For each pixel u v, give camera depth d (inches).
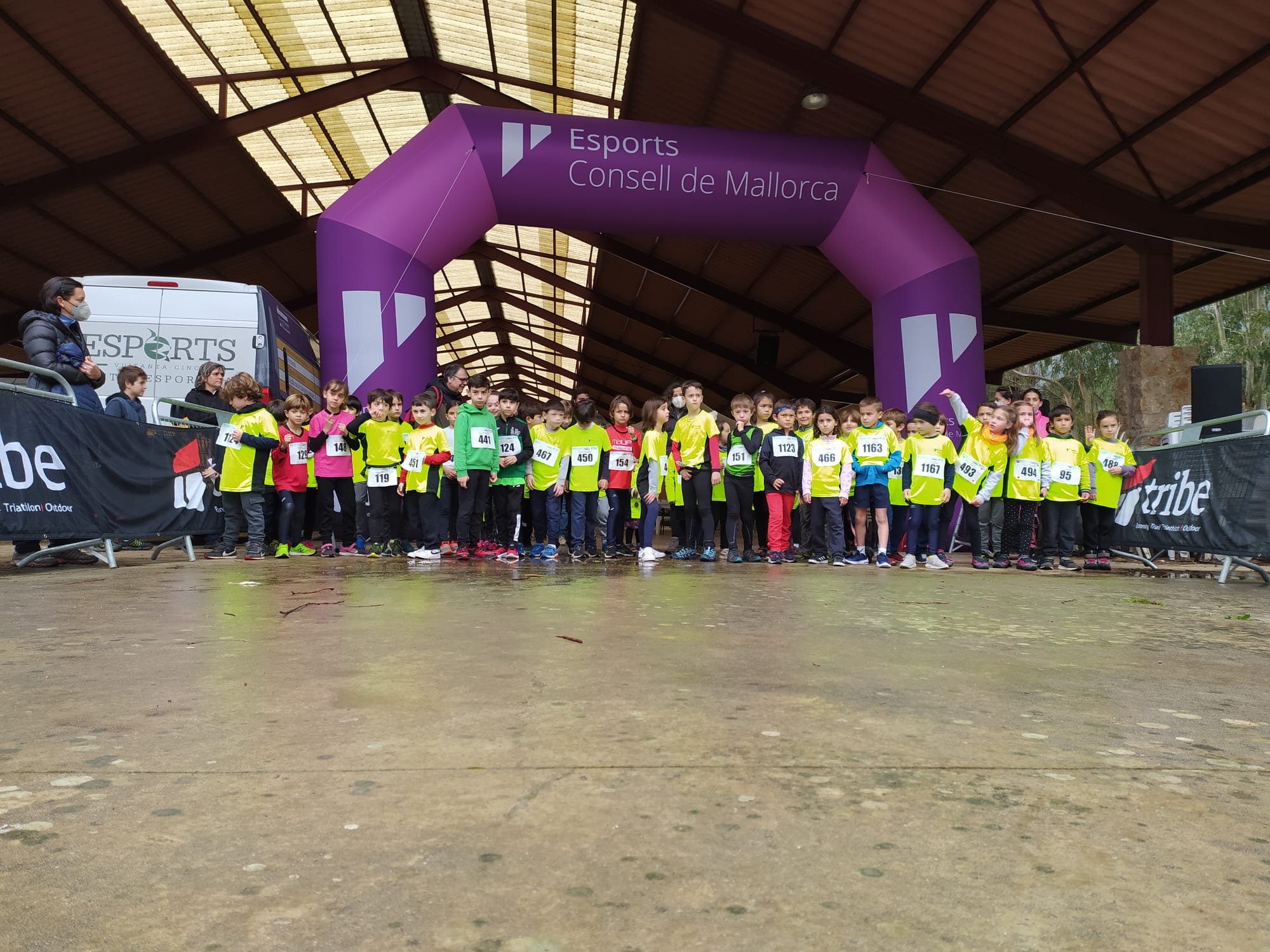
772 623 142.6
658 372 1189.7
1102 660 114.2
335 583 196.9
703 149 393.7
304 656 107.0
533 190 392.2
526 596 175.2
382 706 81.9
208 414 303.0
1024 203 466.9
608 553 297.3
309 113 538.6
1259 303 983.6
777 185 397.1
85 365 225.3
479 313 1218.6
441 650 111.4
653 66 464.4
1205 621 155.6
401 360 383.9
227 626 130.9
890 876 46.4
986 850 50.2
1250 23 296.7
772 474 297.7
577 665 102.3
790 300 714.2
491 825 52.8
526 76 541.6
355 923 40.9
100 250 635.5
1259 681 102.1
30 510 199.2
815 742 71.5
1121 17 315.3
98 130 501.4
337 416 304.2
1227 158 364.5
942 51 366.3
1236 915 42.8
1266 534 223.5
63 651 109.7
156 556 267.3
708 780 61.5
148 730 73.4
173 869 46.6
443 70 547.2
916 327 404.8
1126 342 637.9
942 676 100.1
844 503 289.4
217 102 550.3
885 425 297.6
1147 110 356.5
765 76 433.7
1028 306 614.5
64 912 41.8
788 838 51.4
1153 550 299.4
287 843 50.1
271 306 360.5
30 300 679.7
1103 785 62.2
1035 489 280.7
